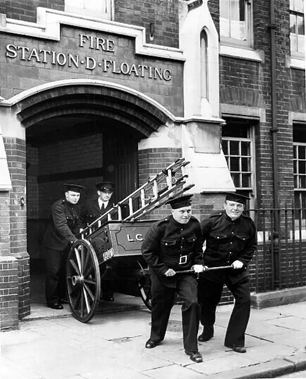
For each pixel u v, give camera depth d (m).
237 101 9.91
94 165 10.58
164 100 8.93
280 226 10.05
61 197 11.95
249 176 10.34
